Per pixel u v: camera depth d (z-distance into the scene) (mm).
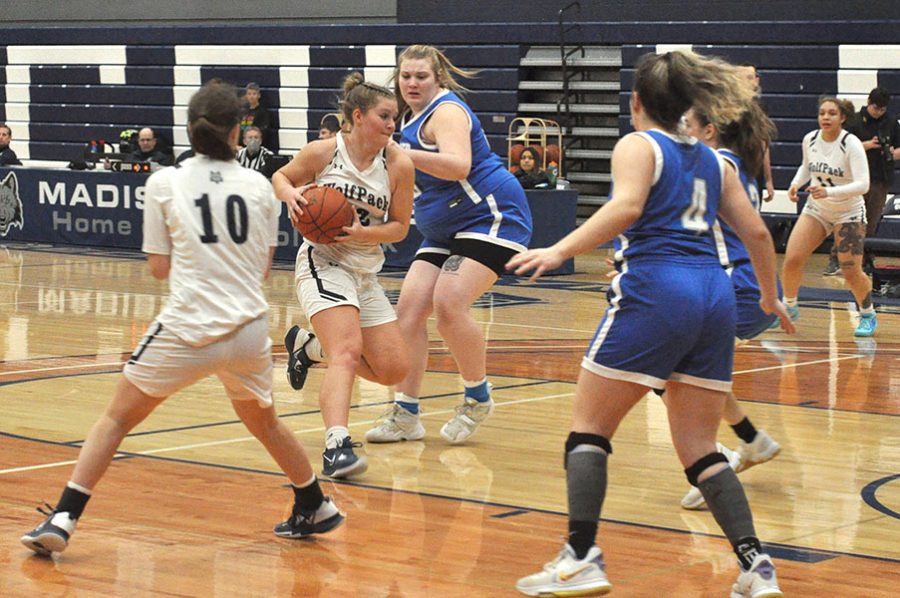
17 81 35719
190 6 34469
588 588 5867
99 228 26859
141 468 8883
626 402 6055
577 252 5844
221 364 6629
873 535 7539
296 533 7234
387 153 8688
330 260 8820
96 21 35750
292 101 32125
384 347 8984
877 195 23219
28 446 9523
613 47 29594
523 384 12688
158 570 6617
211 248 6586
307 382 12586
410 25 30953
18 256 24922
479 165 9719
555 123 29828
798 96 27641
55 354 14031
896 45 26703
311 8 33156
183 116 33531
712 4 28844
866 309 16453
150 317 17125
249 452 9438
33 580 6406
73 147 35156
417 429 10133
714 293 6047
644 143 6051
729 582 6539
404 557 6914
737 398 12039
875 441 10234
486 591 6336
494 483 8711
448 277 9719
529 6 30609
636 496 8422
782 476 9047
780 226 27375
